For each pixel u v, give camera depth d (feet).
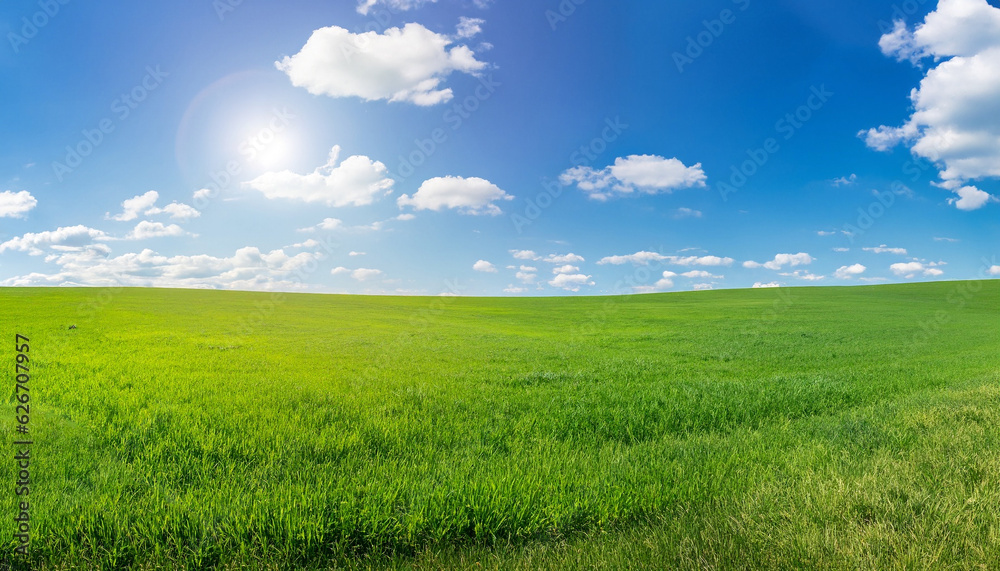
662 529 14.66
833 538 13.14
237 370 51.75
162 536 14.32
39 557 13.41
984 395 35.09
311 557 13.89
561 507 16.11
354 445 23.91
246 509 15.49
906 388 43.47
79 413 29.68
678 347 86.99
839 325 138.62
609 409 32.50
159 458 21.48
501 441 25.45
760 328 130.82
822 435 26.40
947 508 15.02
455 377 48.44
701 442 25.34
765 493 16.57
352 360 62.44
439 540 14.62
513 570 12.85
